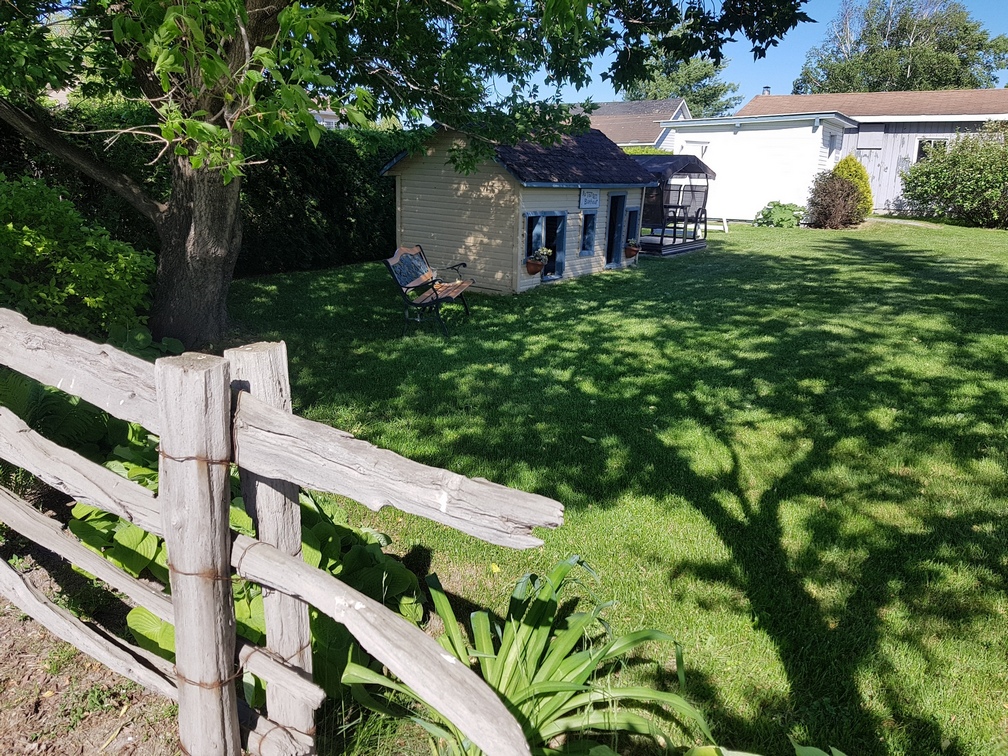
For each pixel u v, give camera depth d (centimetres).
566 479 454
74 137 805
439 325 879
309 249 1276
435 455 486
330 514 355
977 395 624
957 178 2134
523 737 150
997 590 341
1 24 504
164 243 698
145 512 198
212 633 191
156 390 177
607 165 1409
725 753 211
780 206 2355
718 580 347
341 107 363
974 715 264
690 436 529
